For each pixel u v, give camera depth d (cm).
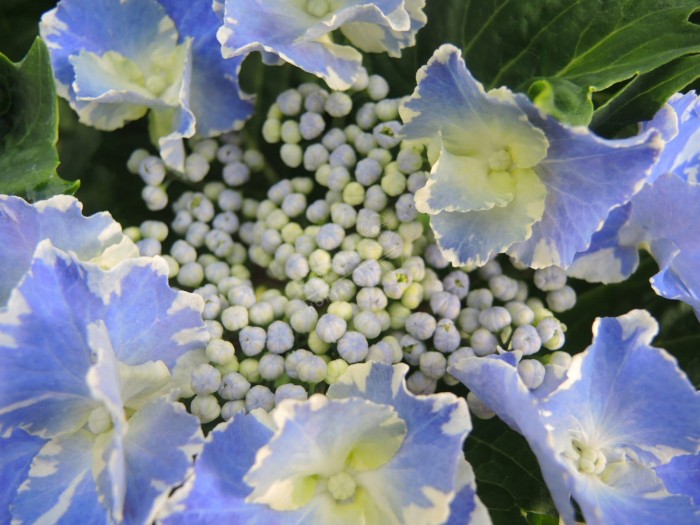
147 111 19
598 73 18
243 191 20
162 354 16
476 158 17
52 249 15
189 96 19
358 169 18
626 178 16
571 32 19
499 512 17
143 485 15
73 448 15
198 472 14
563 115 16
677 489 17
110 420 15
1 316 14
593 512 14
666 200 17
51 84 18
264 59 18
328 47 18
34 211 16
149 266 15
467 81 16
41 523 15
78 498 15
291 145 19
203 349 16
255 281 19
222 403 17
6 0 21
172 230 20
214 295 17
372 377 15
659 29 18
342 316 17
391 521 15
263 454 14
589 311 20
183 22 19
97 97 18
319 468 15
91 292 15
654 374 16
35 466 15
